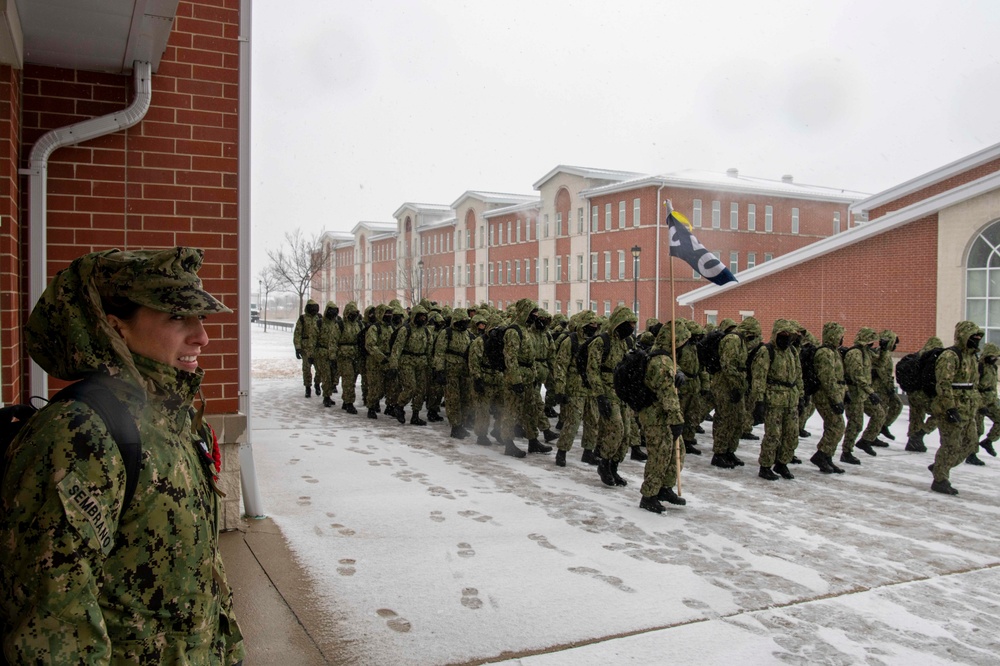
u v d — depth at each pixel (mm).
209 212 5762
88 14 4461
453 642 4039
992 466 10031
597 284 44656
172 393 1797
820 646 4184
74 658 1435
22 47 4789
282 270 53812
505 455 9656
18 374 4902
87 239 5391
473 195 57625
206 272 5770
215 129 5766
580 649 4012
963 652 4180
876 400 9703
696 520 6801
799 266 24750
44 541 1434
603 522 6574
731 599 4840
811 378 9500
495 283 55656
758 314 26047
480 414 10375
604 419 8031
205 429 1983
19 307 5094
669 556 5688
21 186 5164
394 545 5691
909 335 21531
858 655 4086
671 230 8156
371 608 4465
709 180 43844
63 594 1435
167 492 1674
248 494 6215
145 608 1651
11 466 1500
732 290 26875
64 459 1479
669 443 7012
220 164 5789
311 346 15586
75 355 1669
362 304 77750
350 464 8711
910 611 4770
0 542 1459
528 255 51781
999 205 19172
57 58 5211
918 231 21297
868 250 22625
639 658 3932
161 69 5586
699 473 9172
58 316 1696
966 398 8188
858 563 5715
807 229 46094
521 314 11461
